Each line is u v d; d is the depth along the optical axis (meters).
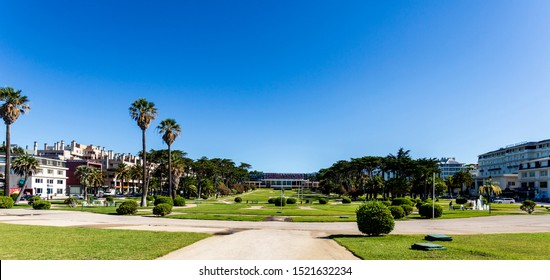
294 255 14.98
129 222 29.86
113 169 143.75
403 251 15.39
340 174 135.50
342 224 29.81
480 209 55.62
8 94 53.00
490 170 143.62
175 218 34.03
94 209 46.91
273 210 46.41
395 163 98.69
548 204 80.25
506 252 15.25
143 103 57.97
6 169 53.00
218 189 128.50
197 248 16.42
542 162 100.94
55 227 24.23
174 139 65.69
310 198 98.00
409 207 40.69
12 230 21.92
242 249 16.30
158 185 116.31
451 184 125.44
